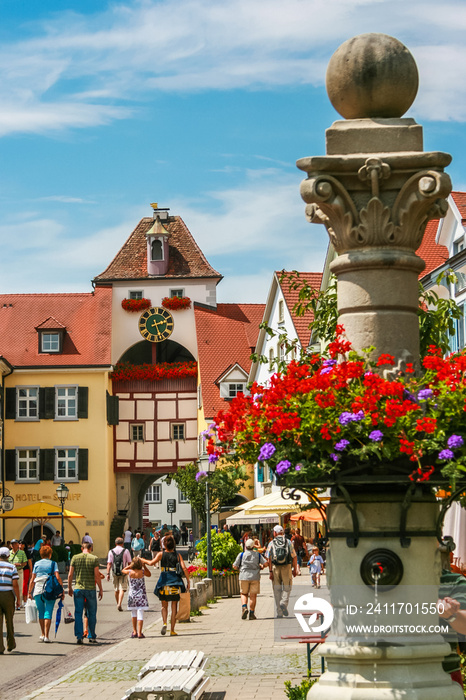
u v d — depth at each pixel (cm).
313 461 571
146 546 6419
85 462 5488
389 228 602
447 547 603
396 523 575
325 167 598
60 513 4078
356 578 577
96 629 2091
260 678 1184
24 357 5559
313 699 577
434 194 589
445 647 575
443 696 562
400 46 623
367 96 617
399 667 569
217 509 4497
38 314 5797
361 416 548
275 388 579
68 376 5541
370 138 606
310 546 3597
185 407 5838
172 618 1827
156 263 6003
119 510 5784
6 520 5441
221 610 2333
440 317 757
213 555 2845
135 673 1324
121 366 5838
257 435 586
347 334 611
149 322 5947
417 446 544
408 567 574
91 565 1833
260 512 2267
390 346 603
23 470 5491
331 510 593
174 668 1062
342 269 614
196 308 5947
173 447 5816
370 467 562
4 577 1694
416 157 591
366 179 597
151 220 6275
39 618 1834
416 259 608
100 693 1155
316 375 574
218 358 5741
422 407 563
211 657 1427
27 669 1472
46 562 1853
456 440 541
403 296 607
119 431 5809
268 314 5119
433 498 585
